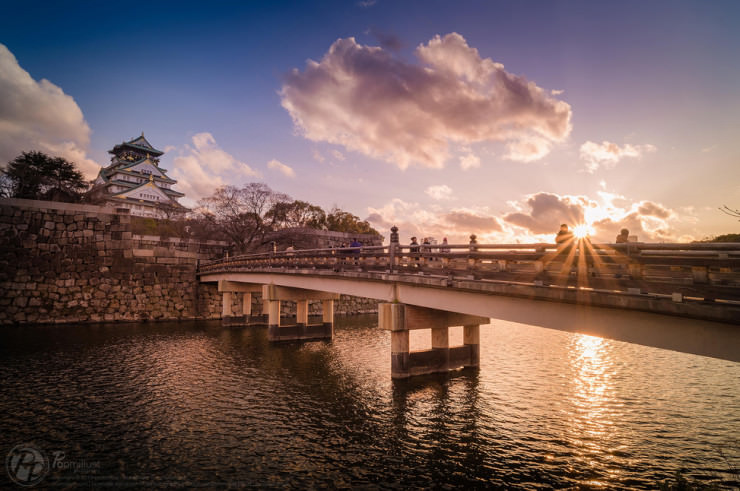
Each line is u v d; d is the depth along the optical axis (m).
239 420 15.07
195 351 28.12
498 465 11.50
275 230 67.50
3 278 39.09
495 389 18.59
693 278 9.23
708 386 19.05
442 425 14.45
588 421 14.65
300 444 12.99
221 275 43.75
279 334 32.00
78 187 69.44
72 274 41.88
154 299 45.38
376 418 15.20
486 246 15.07
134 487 10.41
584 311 11.92
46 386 19.28
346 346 30.61
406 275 18.97
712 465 11.29
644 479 10.59
